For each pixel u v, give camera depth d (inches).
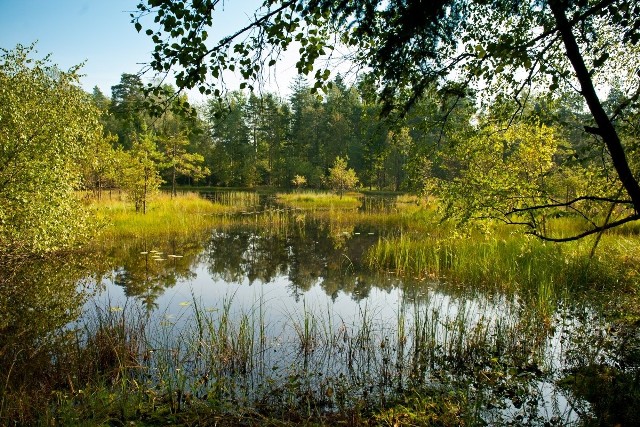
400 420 145.8
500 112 185.6
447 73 137.5
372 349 221.8
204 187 1899.6
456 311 287.0
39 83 389.7
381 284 378.0
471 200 245.8
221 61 115.6
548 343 220.4
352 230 726.5
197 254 527.2
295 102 2148.1
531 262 365.7
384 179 1993.1
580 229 458.3
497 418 150.5
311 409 160.6
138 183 761.0
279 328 259.6
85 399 158.6
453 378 187.2
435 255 418.9
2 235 365.7
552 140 292.8
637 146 151.2
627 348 199.6
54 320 271.6
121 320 237.3
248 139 2054.6
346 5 117.2
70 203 423.5
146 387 177.0
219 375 193.5
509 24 154.6
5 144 351.3
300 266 464.8
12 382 170.4
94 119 432.5
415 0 107.3
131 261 473.1
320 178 1934.1
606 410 147.8
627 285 307.4
